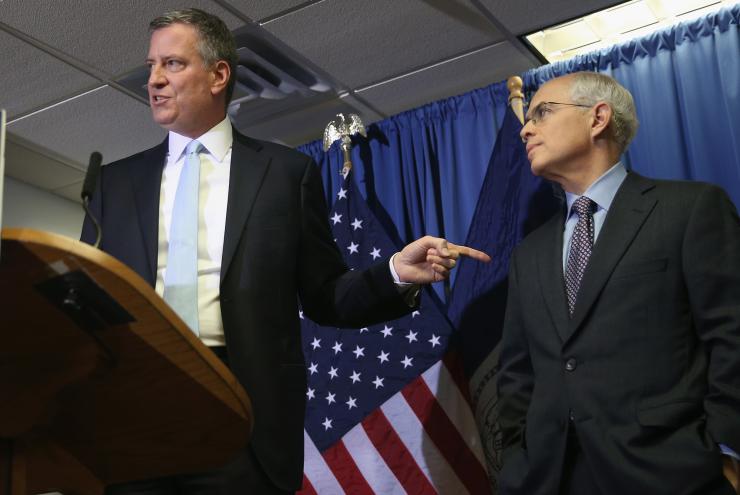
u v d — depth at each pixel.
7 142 4.01
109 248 1.68
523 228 3.17
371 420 3.14
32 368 0.93
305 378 1.58
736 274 1.97
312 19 3.32
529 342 2.23
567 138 2.44
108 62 3.47
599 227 2.28
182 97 1.81
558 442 2.00
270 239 1.62
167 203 1.71
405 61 3.65
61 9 3.14
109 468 1.20
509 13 3.36
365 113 4.03
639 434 1.87
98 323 0.88
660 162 3.23
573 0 3.30
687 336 1.98
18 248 0.79
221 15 3.27
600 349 2.00
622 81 3.39
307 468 3.15
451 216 3.53
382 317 1.75
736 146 3.09
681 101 3.29
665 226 2.08
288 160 1.77
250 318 1.53
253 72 3.62
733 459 1.80
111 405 1.02
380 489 3.05
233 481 1.40
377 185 3.70
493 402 3.00
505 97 3.60
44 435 1.06
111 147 4.11
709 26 3.28
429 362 3.16
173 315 0.90
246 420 1.06
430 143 3.71
